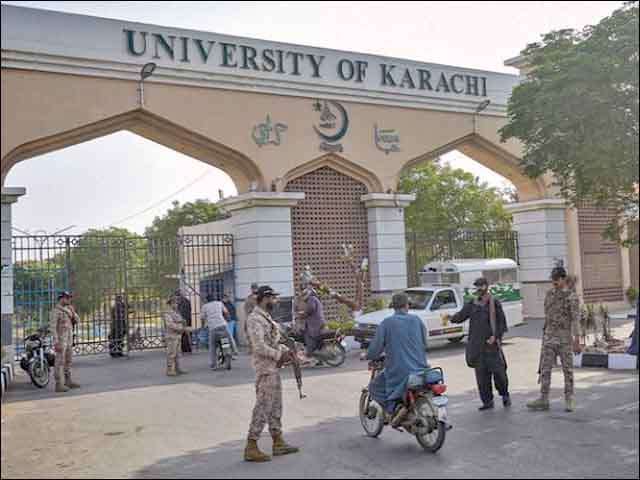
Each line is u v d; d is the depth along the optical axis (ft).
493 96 67.97
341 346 44.21
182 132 52.95
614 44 38.68
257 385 22.18
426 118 64.59
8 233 44.91
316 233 59.72
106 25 49.29
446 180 106.73
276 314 55.16
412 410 22.52
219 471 20.85
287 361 22.58
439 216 104.37
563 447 22.02
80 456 23.39
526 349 48.24
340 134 59.72
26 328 54.49
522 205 74.59
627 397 29.76
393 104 62.34
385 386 23.22
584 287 76.48
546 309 27.91
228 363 44.06
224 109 54.29
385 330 22.84
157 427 27.63
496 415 27.17
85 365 49.90
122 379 41.75
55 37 47.34
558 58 42.88
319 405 30.96
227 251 59.21
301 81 57.36
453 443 23.08
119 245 56.08
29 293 53.06
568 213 75.61
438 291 51.78
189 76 52.29
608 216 79.56
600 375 36.11
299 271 58.59
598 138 38.01
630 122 38.04
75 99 48.21
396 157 62.75
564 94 38.42
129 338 55.67
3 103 45.93
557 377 36.22
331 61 59.21
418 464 20.74
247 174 56.59
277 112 56.80
